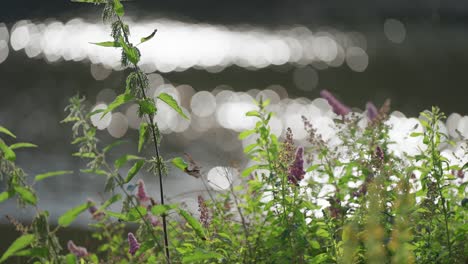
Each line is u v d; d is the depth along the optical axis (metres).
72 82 26.80
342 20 64.06
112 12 4.61
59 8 55.94
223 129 21.03
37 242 4.24
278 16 66.12
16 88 24.70
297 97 27.45
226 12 65.69
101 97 24.14
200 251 4.68
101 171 4.52
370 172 5.54
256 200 5.78
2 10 53.75
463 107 24.11
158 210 4.58
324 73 33.78
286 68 35.81
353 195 5.54
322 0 67.19
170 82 30.58
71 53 36.38
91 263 5.85
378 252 4.35
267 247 5.24
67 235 8.95
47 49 37.81
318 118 22.95
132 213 4.57
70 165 14.84
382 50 43.25
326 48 44.66
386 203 5.12
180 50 43.00
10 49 37.22
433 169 5.22
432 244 5.07
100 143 17.69
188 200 11.01
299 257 5.08
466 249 5.04
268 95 27.83
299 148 5.36
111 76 28.61
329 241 5.27
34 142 16.98
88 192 12.52
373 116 6.16
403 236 4.64
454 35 51.78
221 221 5.71
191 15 64.00
